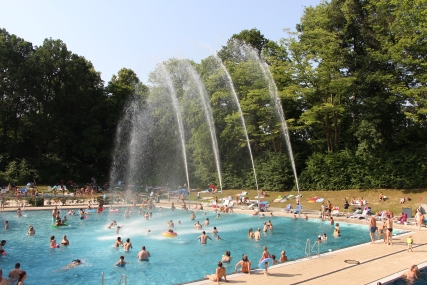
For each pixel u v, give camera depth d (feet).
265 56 196.85
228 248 83.82
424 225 102.53
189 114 217.15
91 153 242.17
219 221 127.13
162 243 89.45
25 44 230.27
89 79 263.29
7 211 143.84
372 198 142.31
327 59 160.15
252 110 188.65
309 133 200.23
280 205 156.97
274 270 56.65
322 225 115.14
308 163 172.45
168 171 233.55
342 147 181.98
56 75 238.27
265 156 191.62
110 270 65.82
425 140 154.51
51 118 232.94
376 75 148.77
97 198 179.52
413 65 144.15
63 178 230.27
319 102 174.70
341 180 158.92
